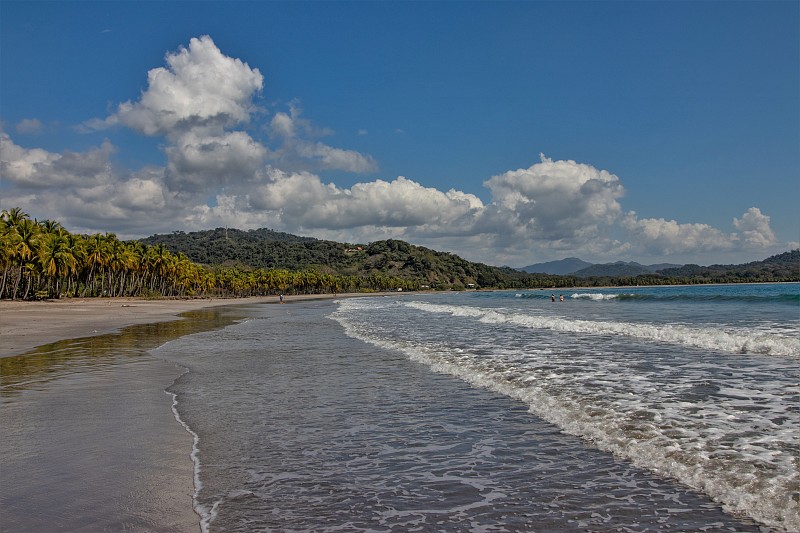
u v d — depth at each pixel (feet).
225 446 28.50
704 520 18.24
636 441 27.02
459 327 104.01
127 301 308.19
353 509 20.29
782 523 17.62
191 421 33.94
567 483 22.17
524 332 88.58
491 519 19.08
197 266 466.70
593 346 66.49
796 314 116.67
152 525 19.03
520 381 44.21
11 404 38.93
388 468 24.81
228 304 311.47
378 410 36.32
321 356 65.26
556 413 33.45
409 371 52.34
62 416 35.27
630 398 36.60
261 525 19.02
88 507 20.61
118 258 336.49
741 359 53.36
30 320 141.18
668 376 44.86
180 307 251.60
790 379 42.68
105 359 63.72
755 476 21.57
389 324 118.62
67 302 269.03
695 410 32.89
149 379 49.70
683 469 22.93
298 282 643.45
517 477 23.11
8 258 248.73
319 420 33.99
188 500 21.29
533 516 19.19
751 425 29.22
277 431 31.48
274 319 150.51
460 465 24.94
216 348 75.46
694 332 76.23
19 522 19.29
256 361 61.57
